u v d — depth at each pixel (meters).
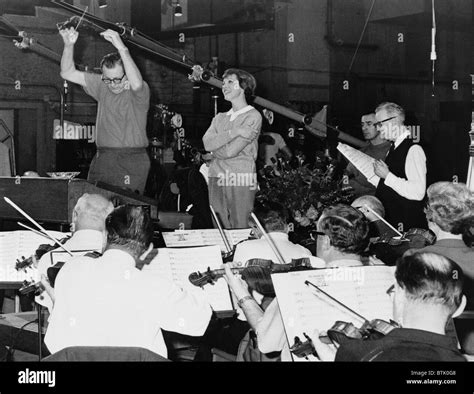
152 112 7.64
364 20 11.88
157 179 6.91
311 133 8.64
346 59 11.77
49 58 8.64
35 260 3.98
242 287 3.42
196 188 6.16
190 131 9.65
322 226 3.28
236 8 10.99
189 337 4.25
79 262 3.21
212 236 4.67
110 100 6.00
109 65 5.88
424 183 5.17
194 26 10.38
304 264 3.55
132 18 9.98
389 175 5.11
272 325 3.22
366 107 11.95
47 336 3.12
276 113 8.44
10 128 8.66
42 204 4.93
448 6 11.92
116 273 3.15
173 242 4.59
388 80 12.11
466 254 3.55
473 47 12.67
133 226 3.19
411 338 2.47
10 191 5.03
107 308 3.10
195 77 7.41
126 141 6.00
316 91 11.55
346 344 2.53
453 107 12.27
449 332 2.79
